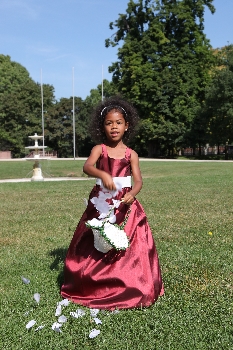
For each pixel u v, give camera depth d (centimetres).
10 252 538
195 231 636
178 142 4316
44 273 441
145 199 1023
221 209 851
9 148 5572
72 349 280
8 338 297
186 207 884
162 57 4122
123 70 4206
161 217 761
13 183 1697
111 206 345
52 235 638
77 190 1327
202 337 291
